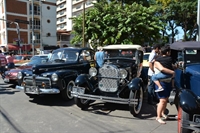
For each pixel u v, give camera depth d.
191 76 4.55
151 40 14.68
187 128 3.47
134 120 4.73
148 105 6.02
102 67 5.41
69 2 63.25
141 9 14.02
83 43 14.38
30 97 6.89
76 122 4.57
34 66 6.12
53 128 4.20
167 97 4.52
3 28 34.50
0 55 10.10
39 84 6.11
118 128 4.22
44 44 39.81
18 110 5.45
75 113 5.24
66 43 47.00
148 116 5.03
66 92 6.29
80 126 4.32
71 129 4.15
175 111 5.42
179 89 4.42
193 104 3.47
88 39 15.27
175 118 4.84
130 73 5.58
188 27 27.27
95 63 8.04
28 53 34.56
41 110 5.47
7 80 8.36
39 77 6.05
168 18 26.02
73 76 6.51
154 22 13.47
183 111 3.55
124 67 5.56
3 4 33.59
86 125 4.39
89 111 5.43
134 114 4.89
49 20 41.22
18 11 35.12
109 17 13.82
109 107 5.81
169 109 5.60
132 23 13.41
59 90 5.97
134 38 13.78
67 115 5.07
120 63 6.03
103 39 14.36
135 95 4.89
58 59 7.31
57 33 46.06
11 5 34.06
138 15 13.70
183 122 3.52
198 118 3.41
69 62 6.95
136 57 6.47
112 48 6.93
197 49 4.89
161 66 4.36
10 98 6.80
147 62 8.32
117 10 14.48
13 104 6.05
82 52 7.47
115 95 5.32
